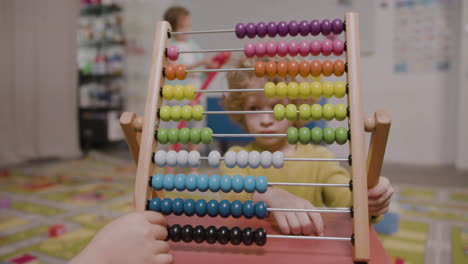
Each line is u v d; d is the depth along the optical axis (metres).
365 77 3.11
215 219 0.72
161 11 3.46
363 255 0.54
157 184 0.64
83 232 1.37
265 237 0.58
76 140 3.38
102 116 3.76
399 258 1.15
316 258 0.56
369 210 0.70
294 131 0.66
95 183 2.24
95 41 3.75
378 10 3.03
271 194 0.72
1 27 2.90
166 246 0.53
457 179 2.41
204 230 0.60
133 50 3.64
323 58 1.68
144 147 0.64
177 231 0.60
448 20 2.88
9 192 2.01
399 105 3.06
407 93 3.03
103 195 1.94
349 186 0.60
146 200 0.63
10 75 2.97
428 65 2.96
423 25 2.94
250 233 0.58
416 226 1.47
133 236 0.50
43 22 3.10
